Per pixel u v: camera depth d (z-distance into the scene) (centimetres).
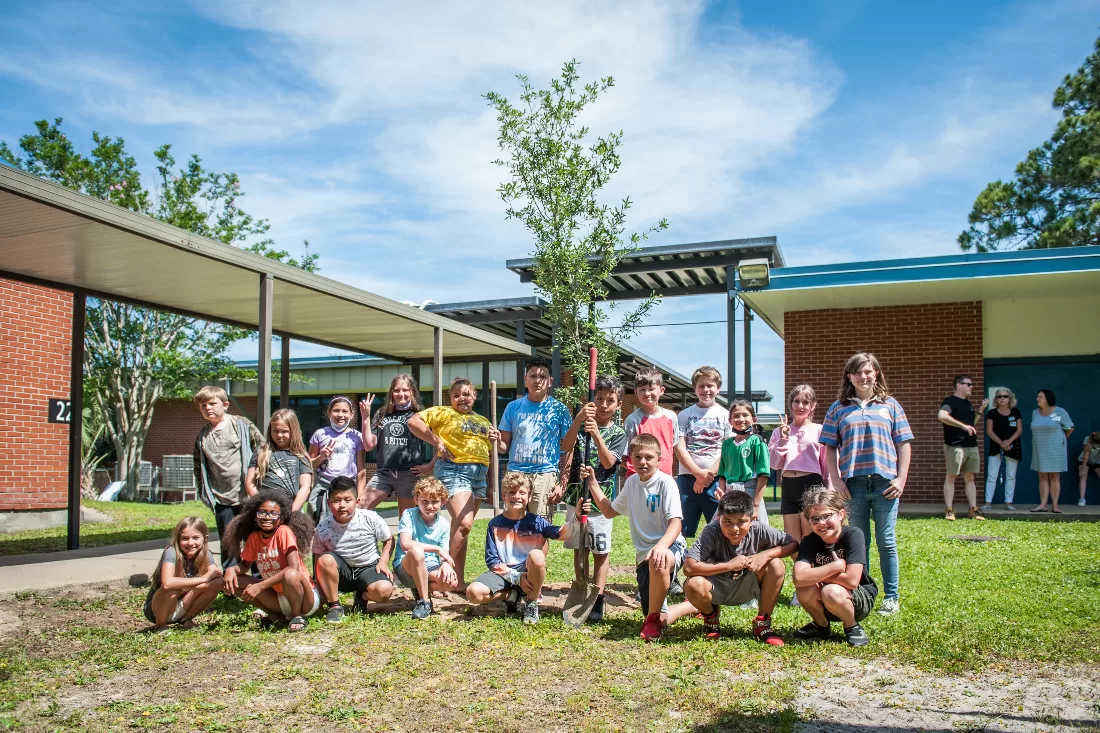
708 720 340
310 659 439
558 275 1255
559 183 1217
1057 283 1122
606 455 555
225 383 2439
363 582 550
